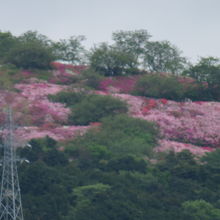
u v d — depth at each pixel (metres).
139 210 193.25
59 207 189.75
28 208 183.88
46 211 184.88
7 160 166.75
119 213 189.12
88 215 186.62
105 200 195.62
